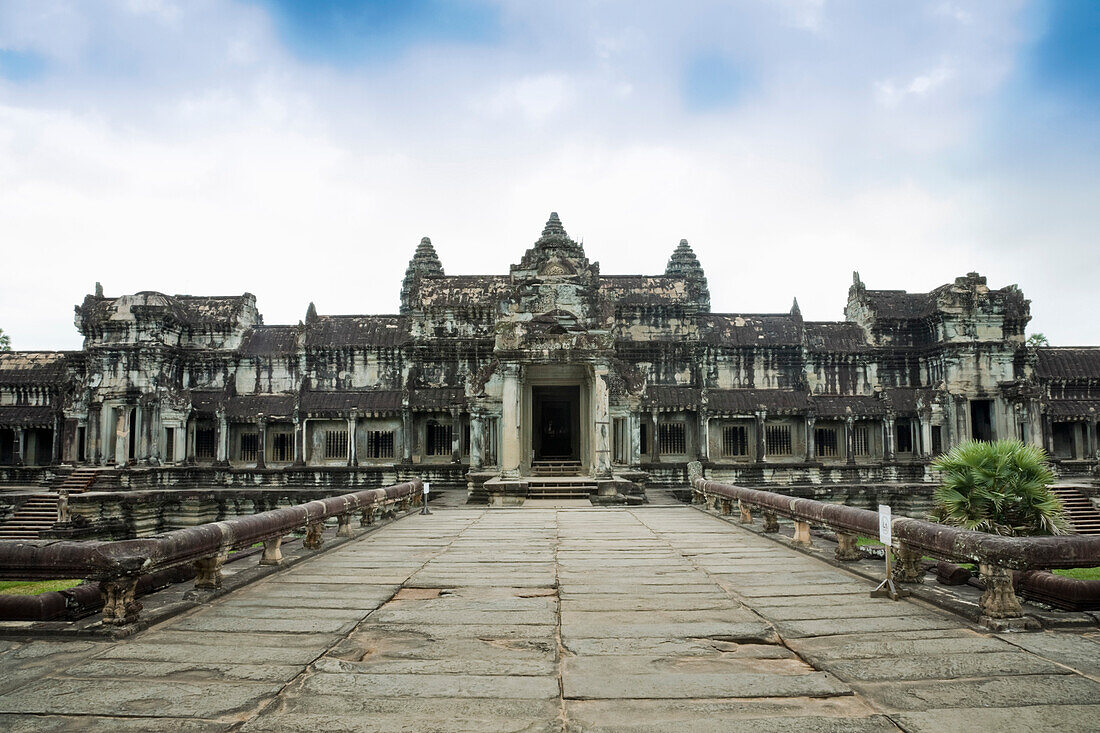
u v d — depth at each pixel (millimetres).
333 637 8867
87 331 49062
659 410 45531
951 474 21578
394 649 8414
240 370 49562
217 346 50125
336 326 50812
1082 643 8430
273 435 48062
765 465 43688
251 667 7750
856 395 49562
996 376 47875
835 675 7438
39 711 6594
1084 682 7191
